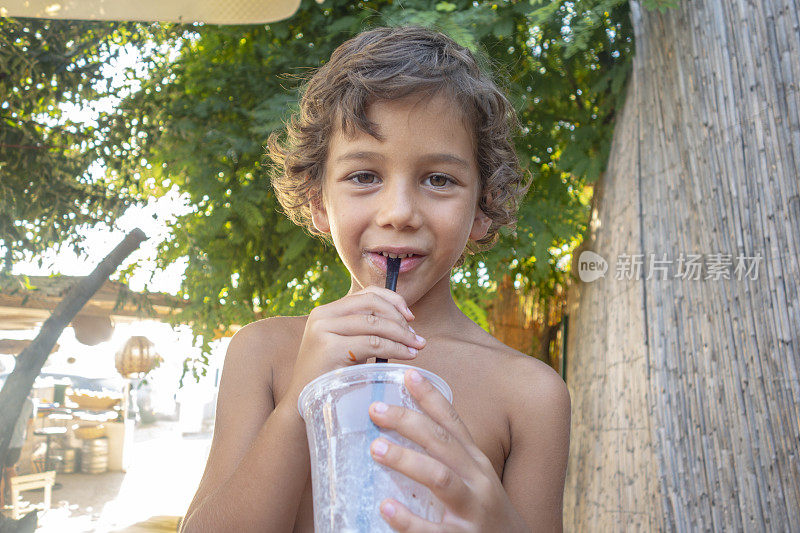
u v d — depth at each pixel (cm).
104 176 389
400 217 103
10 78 362
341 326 92
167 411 1548
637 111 290
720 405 225
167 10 207
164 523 578
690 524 230
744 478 214
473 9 310
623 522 271
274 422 95
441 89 109
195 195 376
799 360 203
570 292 407
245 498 93
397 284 108
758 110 219
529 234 352
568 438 121
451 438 79
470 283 373
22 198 368
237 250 403
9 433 346
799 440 202
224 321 405
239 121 383
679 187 254
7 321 530
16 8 208
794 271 206
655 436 247
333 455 81
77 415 970
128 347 635
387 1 353
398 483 79
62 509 711
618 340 292
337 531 78
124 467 988
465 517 78
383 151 105
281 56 363
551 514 114
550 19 311
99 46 374
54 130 374
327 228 132
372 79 107
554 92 347
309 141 131
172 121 378
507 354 127
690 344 239
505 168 132
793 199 208
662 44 267
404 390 84
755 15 221
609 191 326
